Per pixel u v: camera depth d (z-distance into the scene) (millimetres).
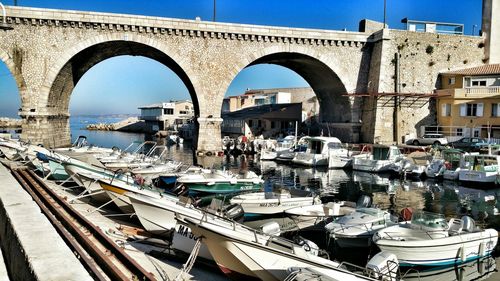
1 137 32125
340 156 35125
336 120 47844
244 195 17766
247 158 41625
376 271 9398
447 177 28344
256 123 58250
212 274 10703
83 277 5289
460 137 39344
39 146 25562
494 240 12969
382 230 12453
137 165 24484
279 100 77125
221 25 38156
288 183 27422
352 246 12969
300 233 14812
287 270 9133
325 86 47594
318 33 40625
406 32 42375
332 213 15094
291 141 44625
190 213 12375
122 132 95688
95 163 21156
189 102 87438
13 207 9297
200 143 38875
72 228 11109
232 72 39094
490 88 39156
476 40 44844
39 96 34281
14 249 7348
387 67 41469
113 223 14352
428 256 11562
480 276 11828
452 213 18938
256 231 10734
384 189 25406
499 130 38562
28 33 33938
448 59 43969
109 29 35500
